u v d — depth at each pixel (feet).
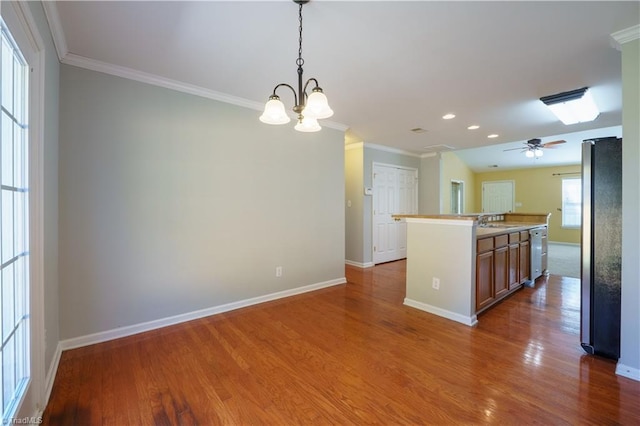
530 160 26.27
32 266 4.94
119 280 8.22
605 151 6.99
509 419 5.05
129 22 6.10
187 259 9.36
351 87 9.37
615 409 5.26
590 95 9.91
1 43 3.62
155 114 8.75
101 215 7.93
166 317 8.99
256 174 10.87
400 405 5.44
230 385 6.04
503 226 13.03
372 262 17.94
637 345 6.15
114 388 5.93
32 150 4.93
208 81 8.94
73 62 7.47
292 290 12.03
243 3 5.54
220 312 10.03
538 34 6.51
